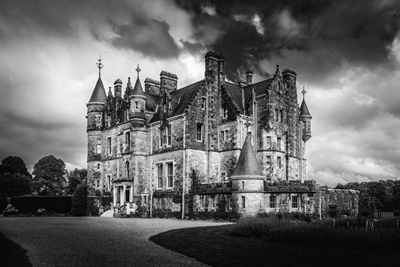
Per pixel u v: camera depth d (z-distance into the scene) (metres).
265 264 17.03
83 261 17.97
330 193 48.38
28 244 22.59
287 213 38.94
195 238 23.94
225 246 21.00
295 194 40.38
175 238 24.16
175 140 49.84
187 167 47.59
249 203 39.47
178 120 49.69
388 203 89.31
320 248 19.64
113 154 61.06
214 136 50.59
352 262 16.52
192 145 48.53
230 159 48.75
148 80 62.03
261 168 48.09
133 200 53.38
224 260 18.05
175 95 56.38
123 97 61.94
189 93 53.16
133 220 43.22
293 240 21.45
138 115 53.84
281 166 49.06
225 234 25.75
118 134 59.72
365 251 18.61
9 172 94.06
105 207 59.50
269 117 48.69
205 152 49.78
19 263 17.25
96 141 64.31
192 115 49.06
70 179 112.50
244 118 49.31
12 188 85.19
